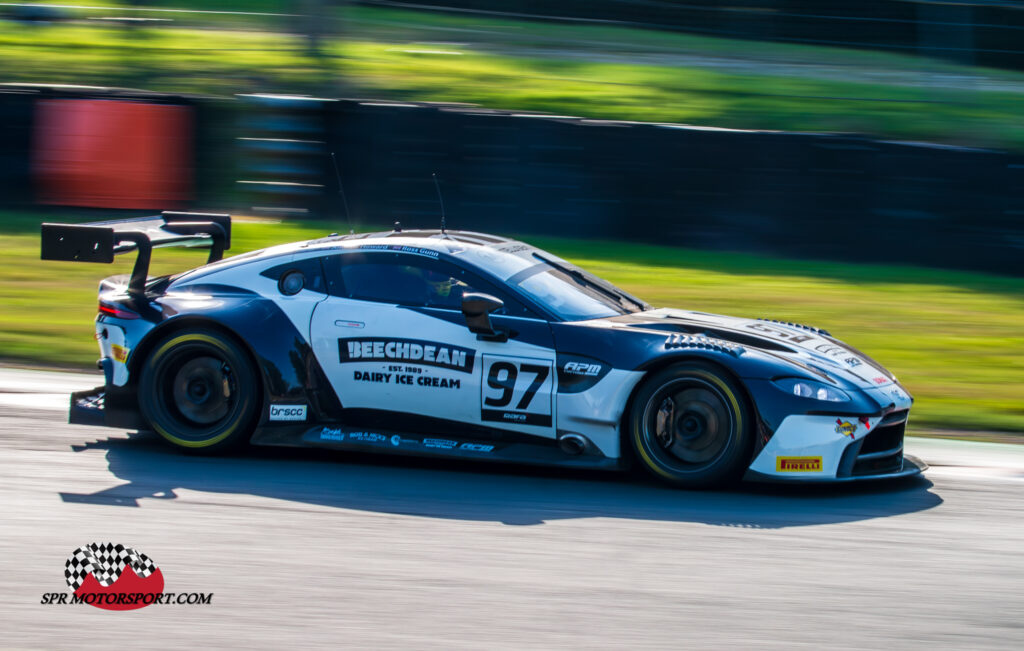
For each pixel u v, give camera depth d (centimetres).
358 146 4394
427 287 1984
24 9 6162
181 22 6000
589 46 5931
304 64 5306
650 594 1391
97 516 1652
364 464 1994
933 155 4050
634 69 5716
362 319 1964
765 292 3638
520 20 6206
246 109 4500
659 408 1856
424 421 1945
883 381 1931
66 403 2381
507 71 5706
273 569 1455
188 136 4562
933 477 2002
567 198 4284
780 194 4166
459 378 1912
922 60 5359
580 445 1872
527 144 4275
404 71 5541
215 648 1225
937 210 4075
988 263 4069
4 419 2225
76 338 3023
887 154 4078
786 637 1272
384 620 1300
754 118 4988
